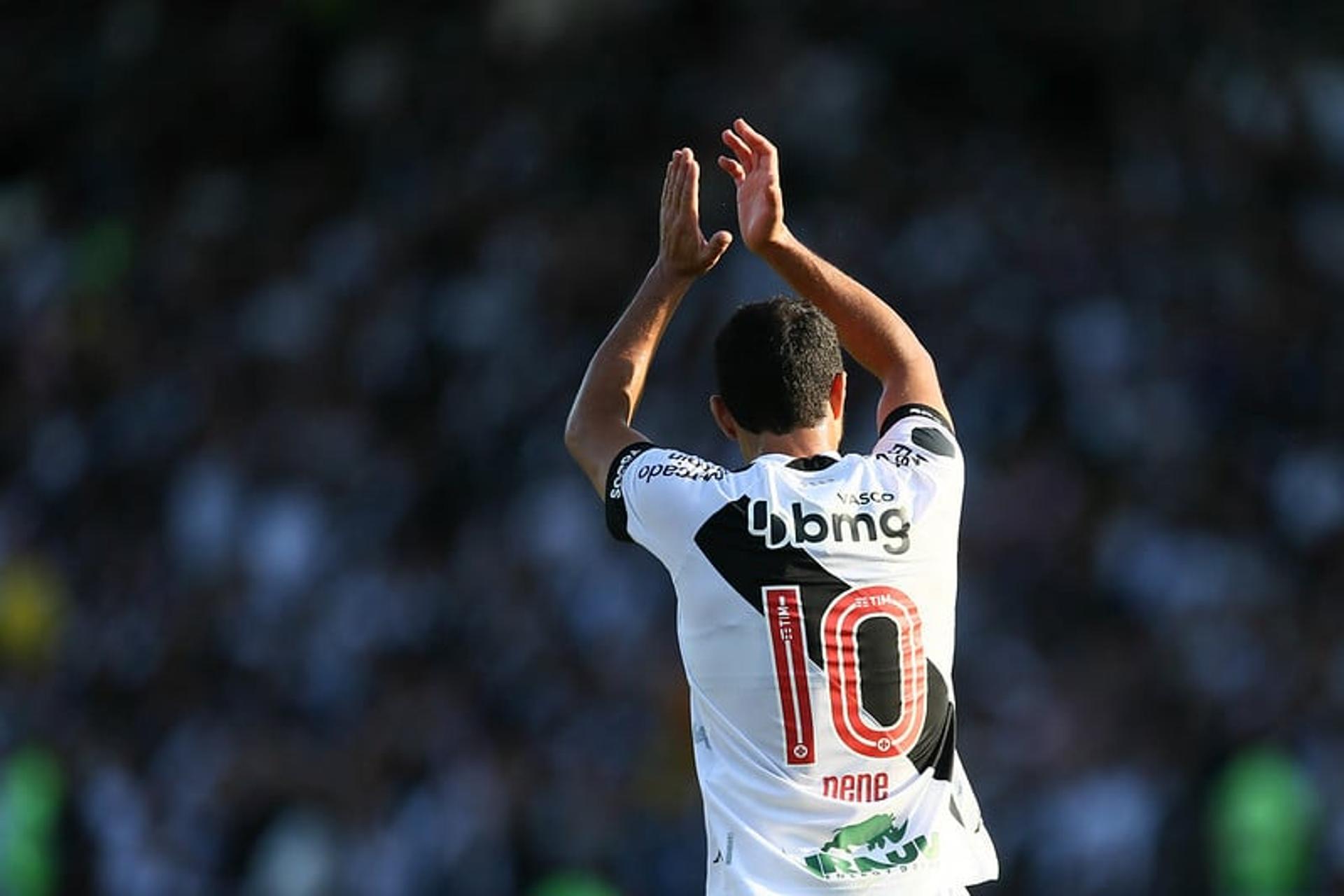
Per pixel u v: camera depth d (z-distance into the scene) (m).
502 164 77.31
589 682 55.38
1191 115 71.69
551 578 59.84
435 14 85.19
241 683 61.62
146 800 55.38
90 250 84.44
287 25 87.31
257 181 84.88
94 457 74.00
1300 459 58.47
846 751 16.92
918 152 71.44
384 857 51.28
